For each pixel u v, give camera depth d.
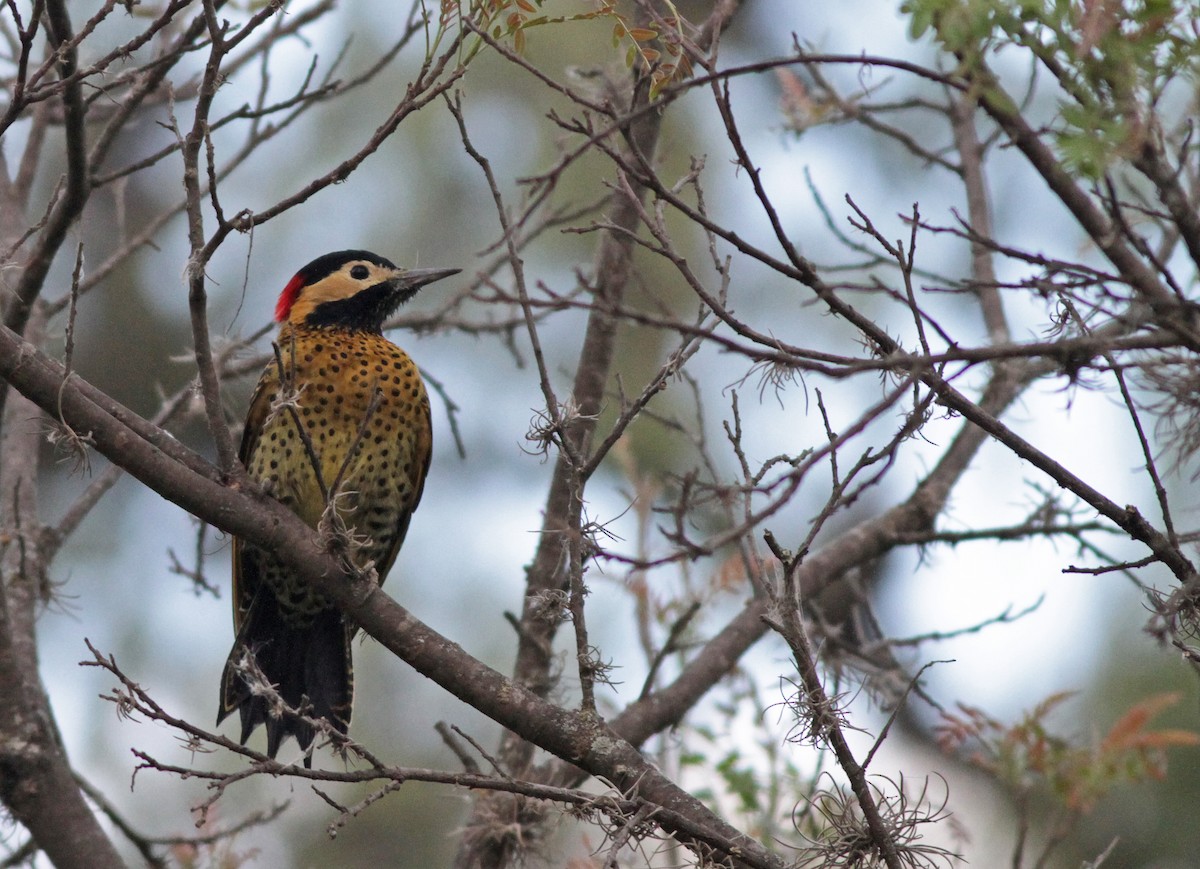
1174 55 5.83
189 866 9.73
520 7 7.21
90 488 10.90
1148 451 6.73
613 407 15.27
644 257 15.73
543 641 10.27
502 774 6.91
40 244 8.70
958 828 9.74
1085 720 13.30
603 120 9.52
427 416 11.34
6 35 10.77
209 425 7.78
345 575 7.72
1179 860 13.07
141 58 12.50
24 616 10.24
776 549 6.94
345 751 6.84
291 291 11.77
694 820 7.23
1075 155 5.68
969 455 11.77
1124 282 6.27
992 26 5.80
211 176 7.02
